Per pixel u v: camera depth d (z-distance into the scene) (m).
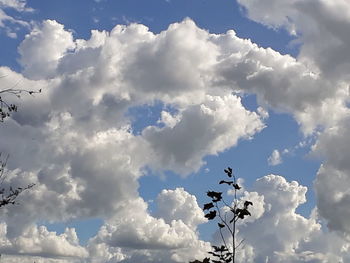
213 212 18.28
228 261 17.88
